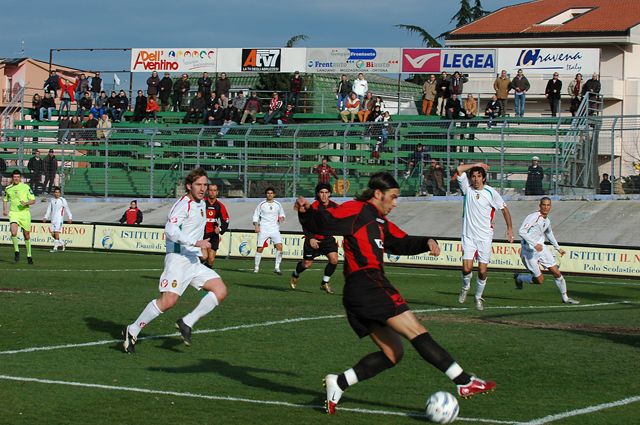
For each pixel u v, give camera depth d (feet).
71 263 90.89
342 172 144.25
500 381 34.37
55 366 35.76
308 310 54.95
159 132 159.22
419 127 137.80
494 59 157.58
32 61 229.04
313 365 37.22
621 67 179.63
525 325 50.03
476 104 160.86
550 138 140.15
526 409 29.73
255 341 43.04
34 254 104.17
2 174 153.99
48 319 48.26
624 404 30.73
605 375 35.78
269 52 166.91
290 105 162.09
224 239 107.34
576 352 40.83
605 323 51.72
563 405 30.40
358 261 28.14
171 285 38.99
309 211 28.50
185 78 171.22
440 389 33.01
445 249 97.66
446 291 70.90
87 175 154.81
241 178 146.61
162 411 28.63
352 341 43.24
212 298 39.45
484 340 43.83
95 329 45.50
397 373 35.96
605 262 90.68
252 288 69.51
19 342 41.19
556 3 203.10
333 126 142.72
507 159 135.64
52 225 111.04
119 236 113.29
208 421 27.50
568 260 92.68
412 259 99.19
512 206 126.82
